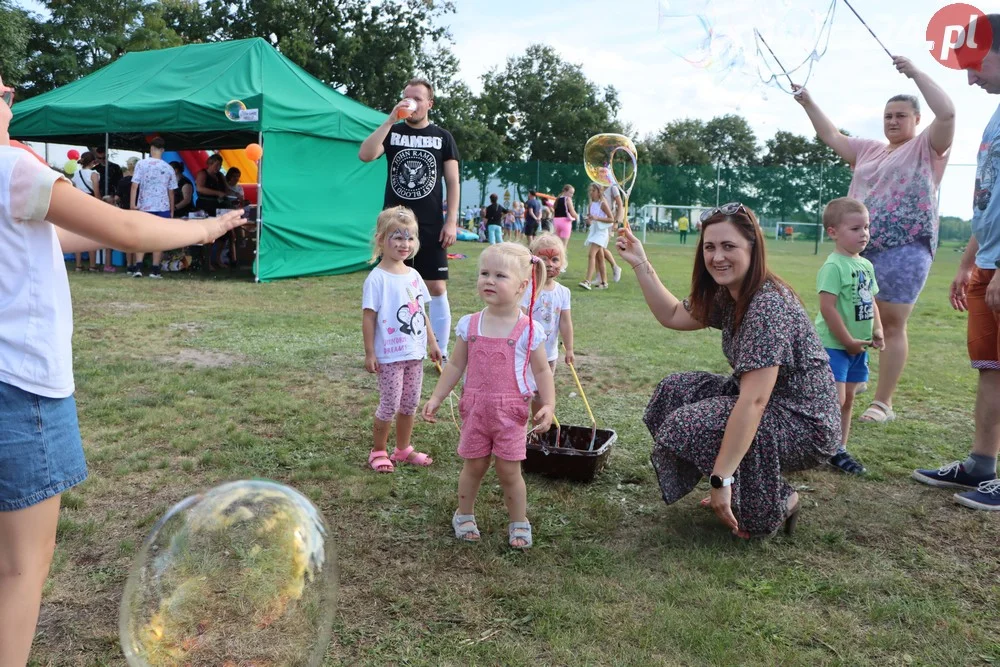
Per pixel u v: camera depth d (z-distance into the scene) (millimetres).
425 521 2957
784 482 2887
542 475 3463
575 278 12156
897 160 4020
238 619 1610
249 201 12016
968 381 5617
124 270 11297
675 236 27391
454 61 38250
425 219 5008
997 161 3135
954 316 9344
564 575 2541
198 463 3473
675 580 2518
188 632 1594
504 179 27938
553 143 54344
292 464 3520
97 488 3146
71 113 10680
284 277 10664
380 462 3486
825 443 2770
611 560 2658
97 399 4375
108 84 11641
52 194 1530
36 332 1591
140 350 5762
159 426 3963
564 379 5371
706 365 5859
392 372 3469
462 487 2836
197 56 11570
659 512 3115
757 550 2764
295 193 10805
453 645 2119
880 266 4152
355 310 8055
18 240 1569
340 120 11203
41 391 1595
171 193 10305
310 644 1651
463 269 13156
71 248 1881
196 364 5371
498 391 2760
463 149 39844
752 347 2650
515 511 2801
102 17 29891
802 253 22547
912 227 4051
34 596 1638
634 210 27578
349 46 33562
